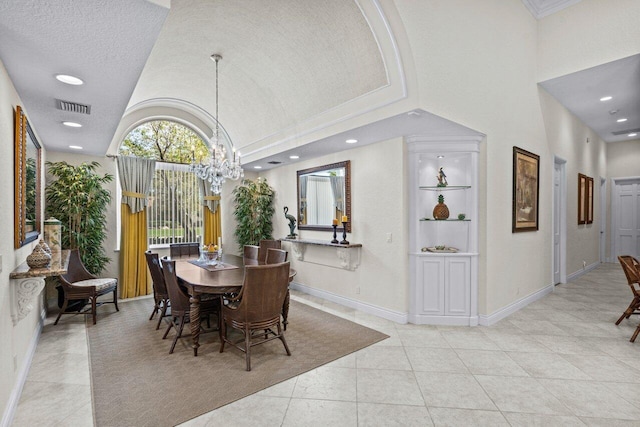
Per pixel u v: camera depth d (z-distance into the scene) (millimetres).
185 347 3301
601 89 5172
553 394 2418
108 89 2523
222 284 3064
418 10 2918
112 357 3055
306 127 4359
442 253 3926
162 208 5859
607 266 7953
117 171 5387
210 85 5059
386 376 2689
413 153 3943
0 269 2027
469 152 3900
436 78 3121
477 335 3582
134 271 5395
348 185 4664
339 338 3502
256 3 3258
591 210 7422
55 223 3832
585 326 3857
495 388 2502
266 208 6387
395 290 4059
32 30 1730
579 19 4531
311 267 5484
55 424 2057
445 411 2217
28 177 3090
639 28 4051
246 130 5602
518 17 4469
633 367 2832
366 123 3438
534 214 4918
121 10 1580
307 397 2385
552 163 5465
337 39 3248
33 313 3328
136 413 2182
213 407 2254
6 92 2219
